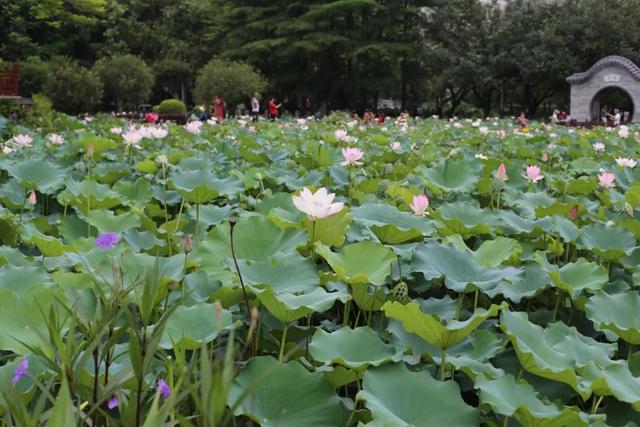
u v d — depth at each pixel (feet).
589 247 10.41
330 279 8.07
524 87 139.03
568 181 16.42
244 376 5.74
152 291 4.22
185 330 6.45
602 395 6.08
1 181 17.42
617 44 116.67
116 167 17.10
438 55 119.44
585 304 7.87
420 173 17.92
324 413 5.56
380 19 117.91
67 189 13.39
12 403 3.91
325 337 6.57
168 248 10.24
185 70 135.44
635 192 13.43
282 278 7.59
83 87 86.79
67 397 3.25
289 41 117.91
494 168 19.38
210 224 11.93
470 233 11.08
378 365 6.03
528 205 14.20
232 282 7.49
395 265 9.52
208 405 3.05
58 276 7.36
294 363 5.84
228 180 13.67
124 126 37.04
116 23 134.82
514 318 6.75
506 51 120.98
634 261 10.24
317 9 114.42
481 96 142.51
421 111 161.27
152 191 14.53
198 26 141.18
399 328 7.32
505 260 9.66
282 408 5.57
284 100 146.20
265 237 8.94
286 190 16.42
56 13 70.54
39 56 100.01
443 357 6.39
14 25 96.32
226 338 7.13
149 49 139.03
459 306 7.88
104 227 10.82
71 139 26.84
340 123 51.78
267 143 28.60
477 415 5.60
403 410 5.64
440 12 120.06
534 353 6.29
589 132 42.68
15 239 10.73
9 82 58.29
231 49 124.57
